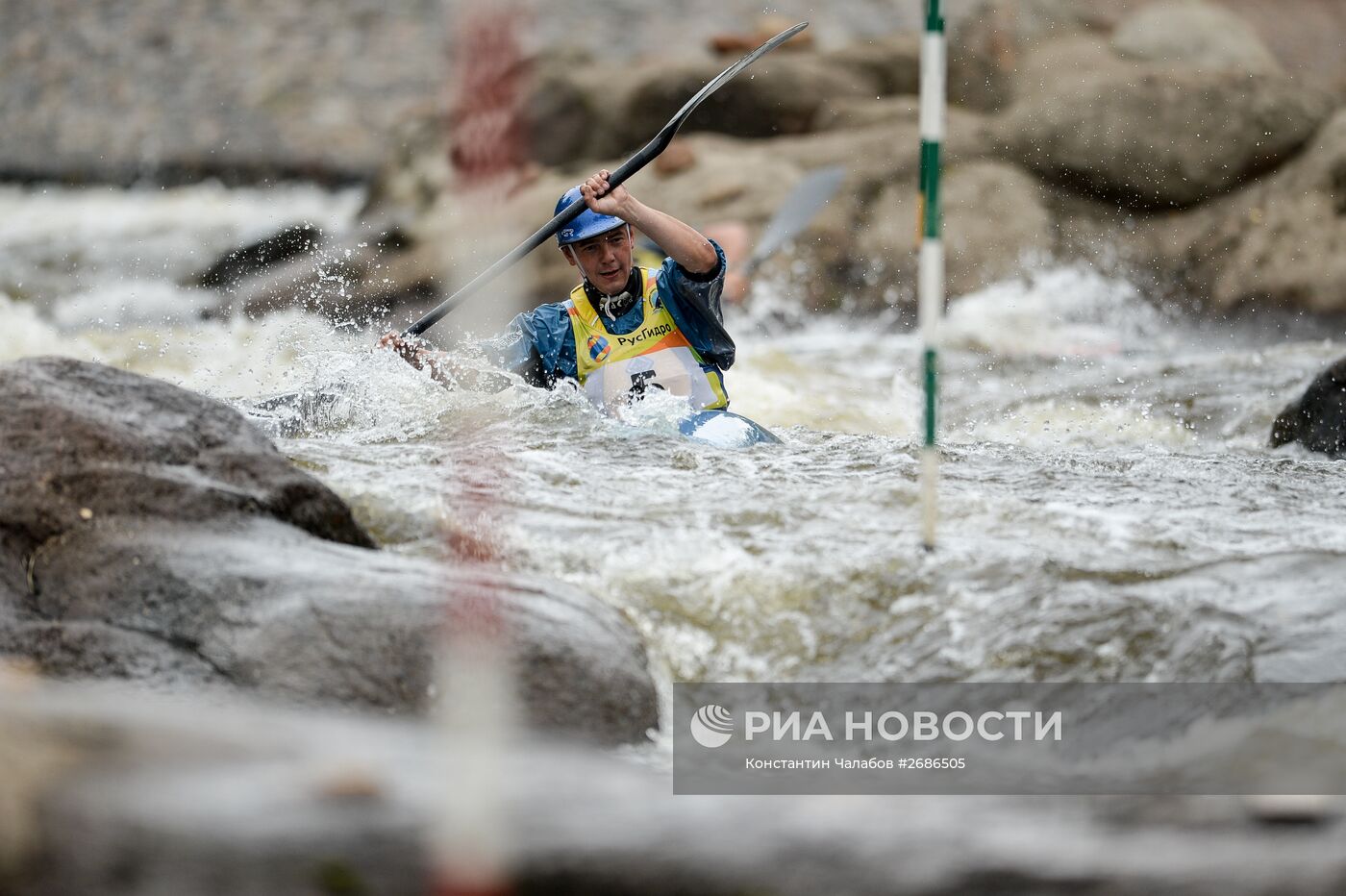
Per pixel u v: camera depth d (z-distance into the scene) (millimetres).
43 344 41781
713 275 19797
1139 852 6441
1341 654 11430
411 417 18812
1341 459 21922
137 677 10500
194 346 41188
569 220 19875
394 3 97000
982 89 60000
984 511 14664
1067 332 47188
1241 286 51375
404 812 6156
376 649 10641
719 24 90250
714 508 14469
